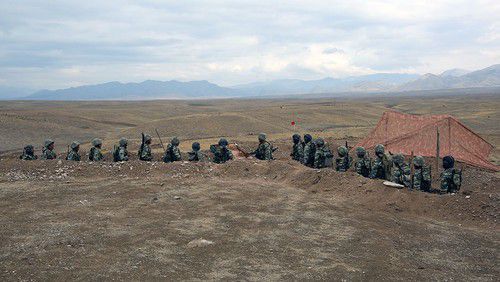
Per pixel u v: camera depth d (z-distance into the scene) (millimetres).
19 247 10047
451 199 14289
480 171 20625
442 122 22312
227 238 11117
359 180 16078
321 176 16797
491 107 83000
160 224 12039
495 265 10031
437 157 19578
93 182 16922
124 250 10070
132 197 14797
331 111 70812
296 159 21422
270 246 10680
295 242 11023
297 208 14078
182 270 9055
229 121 51625
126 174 17969
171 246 10422
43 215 12617
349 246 10867
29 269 8820
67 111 75625
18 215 12594
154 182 16828
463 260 10312
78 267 9016
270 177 17984
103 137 45656
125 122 62812
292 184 17016
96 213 12922
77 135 46281
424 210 14172
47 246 10148
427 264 9945
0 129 43375
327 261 9836
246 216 13047
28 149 20844
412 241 11531
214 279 8672
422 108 89188
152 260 9516
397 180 15961
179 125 49312
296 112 66562
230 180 17609
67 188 15867
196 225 12078
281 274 9031
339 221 12898
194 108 108125
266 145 21172
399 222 13109
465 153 21344
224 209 13680
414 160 15977
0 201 14109
